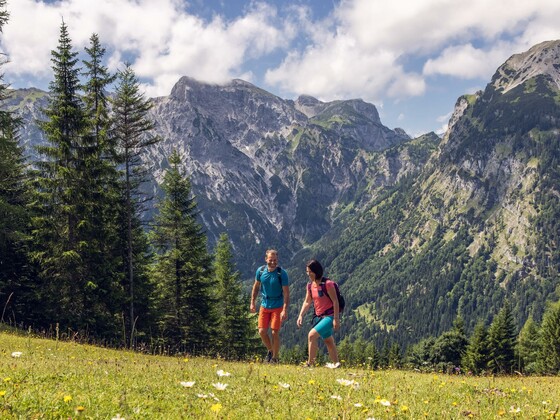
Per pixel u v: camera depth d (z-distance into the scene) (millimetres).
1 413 3432
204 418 3830
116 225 29922
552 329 50469
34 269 27312
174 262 32969
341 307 9352
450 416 4613
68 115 26516
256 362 10648
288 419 4090
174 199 32969
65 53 26250
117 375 6129
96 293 26750
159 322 32000
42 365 6645
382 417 4352
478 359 45812
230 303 40812
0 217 24031
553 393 8203
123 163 29906
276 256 10578
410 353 70062
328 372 8539
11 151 23953
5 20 21328
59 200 26188
